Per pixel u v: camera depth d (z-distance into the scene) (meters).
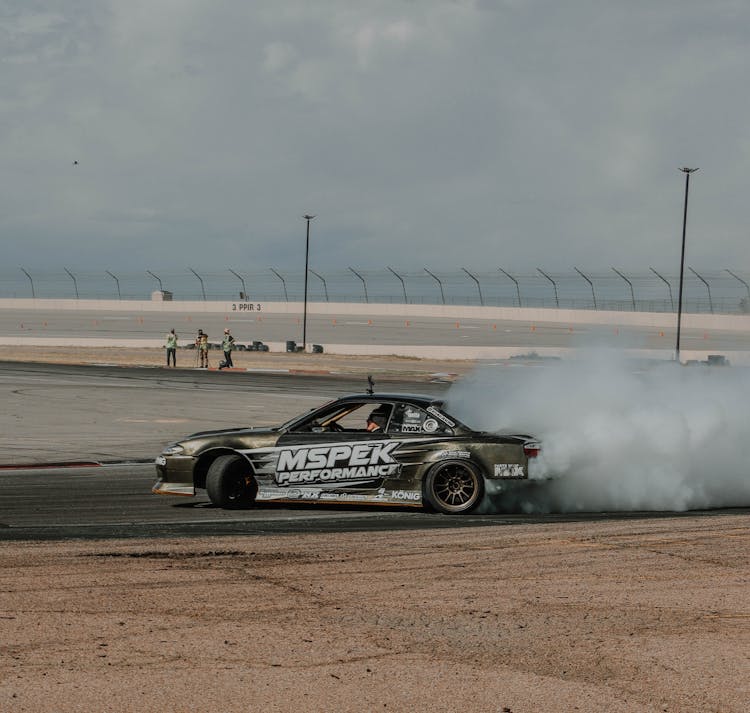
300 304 145.00
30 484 22.56
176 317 143.38
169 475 18.58
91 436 33.72
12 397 48.56
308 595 11.23
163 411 42.53
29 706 7.46
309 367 76.69
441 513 17.81
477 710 7.55
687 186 78.62
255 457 18.33
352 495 18.03
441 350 99.44
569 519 17.14
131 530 15.83
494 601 11.03
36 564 12.69
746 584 11.91
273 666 8.56
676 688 8.10
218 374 67.75
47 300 158.88
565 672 8.50
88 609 10.42
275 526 16.34
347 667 8.57
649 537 15.05
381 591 11.46
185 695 7.78
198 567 12.66
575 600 11.10
